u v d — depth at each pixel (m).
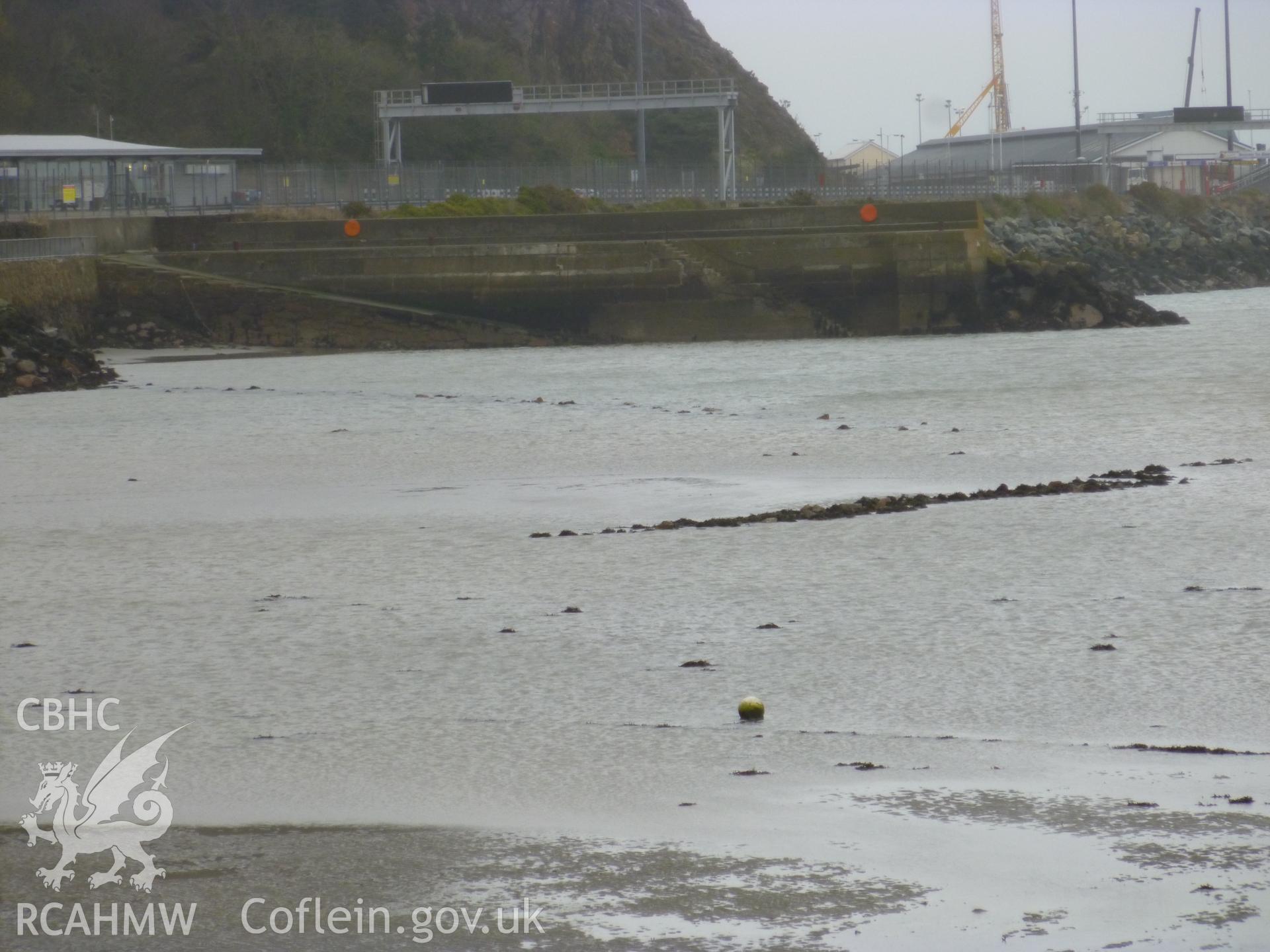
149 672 42.81
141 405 123.38
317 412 117.25
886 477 80.88
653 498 75.00
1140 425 100.00
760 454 91.06
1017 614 47.72
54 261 187.88
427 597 52.62
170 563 60.16
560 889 26.56
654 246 197.75
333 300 197.38
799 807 30.47
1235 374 130.62
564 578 55.31
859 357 162.75
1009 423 103.19
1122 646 43.25
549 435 101.44
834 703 38.25
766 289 198.62
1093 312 198.12
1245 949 23.81
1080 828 28.83
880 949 24.12
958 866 27.16
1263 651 42.19
